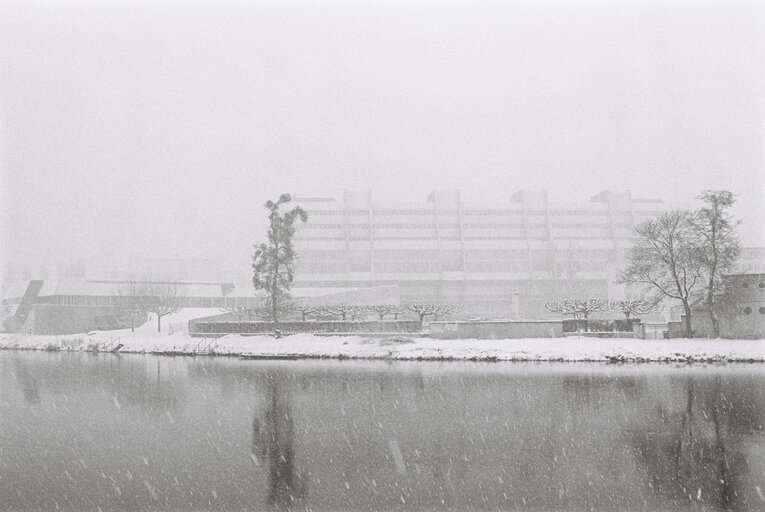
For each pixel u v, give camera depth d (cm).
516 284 13862
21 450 1767
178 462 1620
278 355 5066
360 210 14175
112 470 1551
